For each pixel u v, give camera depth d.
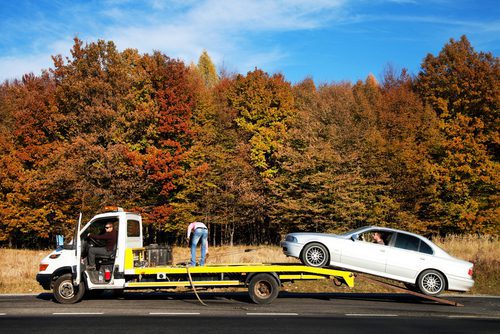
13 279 17.78
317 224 34.50
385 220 35.31
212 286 12.69
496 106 38.22
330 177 33.94
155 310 10.80
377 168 35.59
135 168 34.16
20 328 8.69
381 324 9.33
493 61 40.53
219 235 48.38
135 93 37.78
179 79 37.66
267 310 10.88
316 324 9.17
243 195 38.03
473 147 36.19
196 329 8.55
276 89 42.28
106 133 35.03
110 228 12.30
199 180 37.22
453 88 39.66
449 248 23.66
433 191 35.19
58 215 36.00
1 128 39.97
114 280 12.03
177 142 36.44
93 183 34.34
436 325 9.36
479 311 11.43
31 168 37.97
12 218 36.53
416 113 39.62
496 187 35.53
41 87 39.69
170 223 37.88
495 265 18.64
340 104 38.72
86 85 35.72
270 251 23.58
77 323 9.15
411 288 13.76
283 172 38.19
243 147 39.19
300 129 38.38
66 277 12.13
